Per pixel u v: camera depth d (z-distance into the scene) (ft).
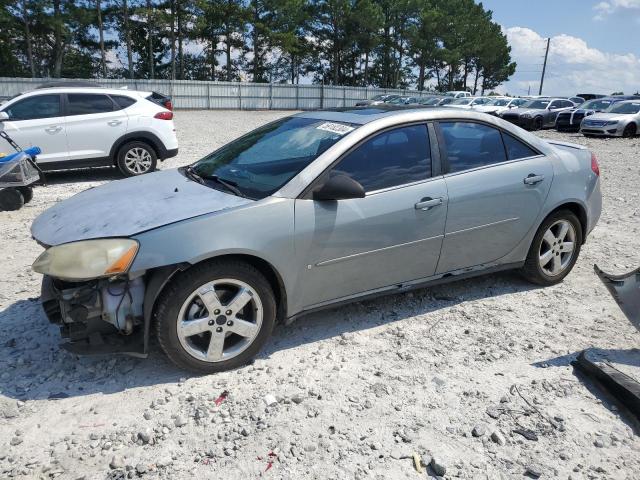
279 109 159.94
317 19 204.44
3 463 8.57
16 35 150.92
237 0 183.11
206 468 8.50
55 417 9.69
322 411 9.89
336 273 12.03
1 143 30.30
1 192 24.86
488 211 13.73
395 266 12.77
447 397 10.37
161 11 159.12
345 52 220.43
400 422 9.63
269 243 10.94
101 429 9.37
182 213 10.82
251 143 14.11
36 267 10.16
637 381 10.64
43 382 10.78
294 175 11.61
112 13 160.76
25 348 12.09
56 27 144.25
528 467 8.55
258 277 11.00
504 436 9.32
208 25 180.04
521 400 10.32
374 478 8.33
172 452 8.84
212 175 12.98
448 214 13.09
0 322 13.35
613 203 27.86
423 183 12.83
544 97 92.48
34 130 30.94
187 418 9.66
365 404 10.09
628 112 71.77
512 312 14.15
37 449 8.89
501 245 14.33
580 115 79.51
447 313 14.03
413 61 238.07
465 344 12.44
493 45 267.39
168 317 10.34
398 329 13.11
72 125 31.81
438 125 13.42
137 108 33.60
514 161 14.35
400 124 12.89
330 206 11.63
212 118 105.09
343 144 12.07
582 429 9.55
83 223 11.05
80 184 32.42
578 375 11.21
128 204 11.66
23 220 23.58
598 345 12.48
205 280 10.50
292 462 8.64
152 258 10.05
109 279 10.21
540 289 15.69
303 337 12.69
